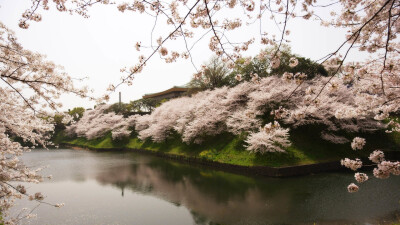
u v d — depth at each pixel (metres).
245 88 22.42
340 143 18.41
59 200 11.99
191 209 10.34
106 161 24.59
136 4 3.05
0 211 6.62
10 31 4.48
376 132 20.61
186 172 17.70
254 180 14.09
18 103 5.51
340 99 19.69
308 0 3.01
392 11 3.72
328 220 8.40
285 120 18.00
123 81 3.44
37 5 2.88
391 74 4.69
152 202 11.45
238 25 3.74
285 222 8.47
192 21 3.74
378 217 8.37
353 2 4.15
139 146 34.19
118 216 9.84
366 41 4.15
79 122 48.97
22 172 5.62
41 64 4.53
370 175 13.95
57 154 31.06
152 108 55.19
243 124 19.16
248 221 8.76
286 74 3.18
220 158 19.23
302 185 12.55
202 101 25.12
